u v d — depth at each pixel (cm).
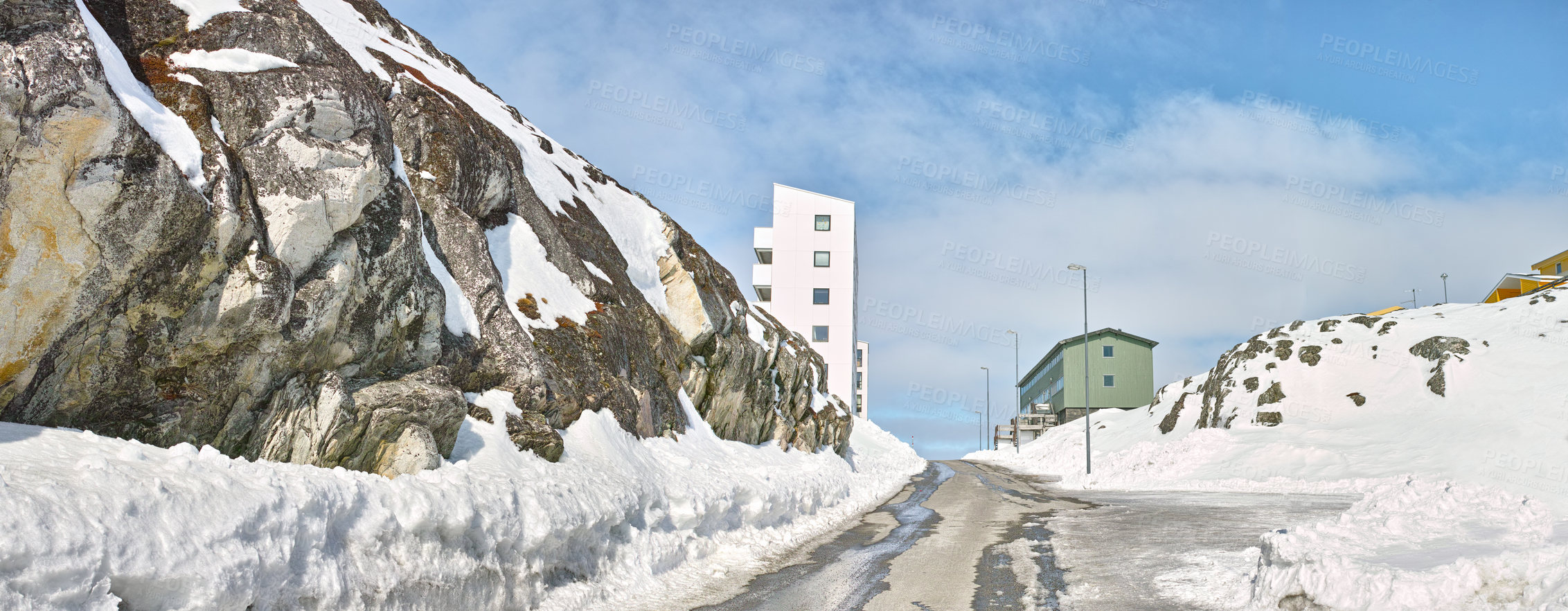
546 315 1510
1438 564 735
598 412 1390
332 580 629
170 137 746
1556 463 2545
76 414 713
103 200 666
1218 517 1748
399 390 952
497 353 1265
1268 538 955
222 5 984
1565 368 3206
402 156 1402
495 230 1625
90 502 491
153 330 740
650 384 1764
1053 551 1318
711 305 2297
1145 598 948
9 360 636
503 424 1126
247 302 791
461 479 839
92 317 688
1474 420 3061
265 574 577
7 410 654
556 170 2172
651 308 2006
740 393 2347
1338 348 4116
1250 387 4109
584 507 988
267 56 962
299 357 877
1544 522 905
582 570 966
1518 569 649
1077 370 7625
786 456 2488
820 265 6231
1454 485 1097
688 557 1196
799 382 2997
